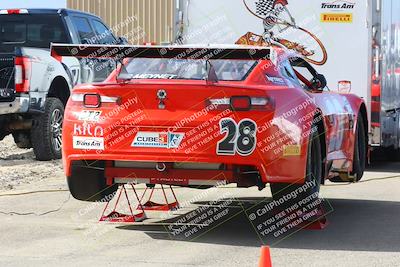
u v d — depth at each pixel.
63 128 8.25
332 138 9.41
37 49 14.54
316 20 14.84
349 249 7.78
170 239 8.27
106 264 7.11
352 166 10.76
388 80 15.03
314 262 7.21
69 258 7.35
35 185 12.10
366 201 10.97
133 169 8.09
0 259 7.29
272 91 7.90
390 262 7.23
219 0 15.23
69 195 11.05
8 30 16.09
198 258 7.37
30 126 14.76
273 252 7.64
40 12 15.90
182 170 7.94
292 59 9.30
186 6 15.38
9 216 9.49
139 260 7.27
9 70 14.41
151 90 7.87
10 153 16.75
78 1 26.84
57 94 15.42
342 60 14.78
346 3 14.74
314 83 9.59
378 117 14.54
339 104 9.97
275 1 15.00
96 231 8.64
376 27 14.61
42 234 8.45
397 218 9.56
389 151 16.70
